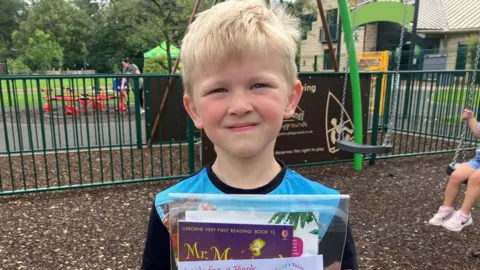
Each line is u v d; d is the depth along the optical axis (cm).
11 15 5638
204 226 94
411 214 376
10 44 5241
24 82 441
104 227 346
